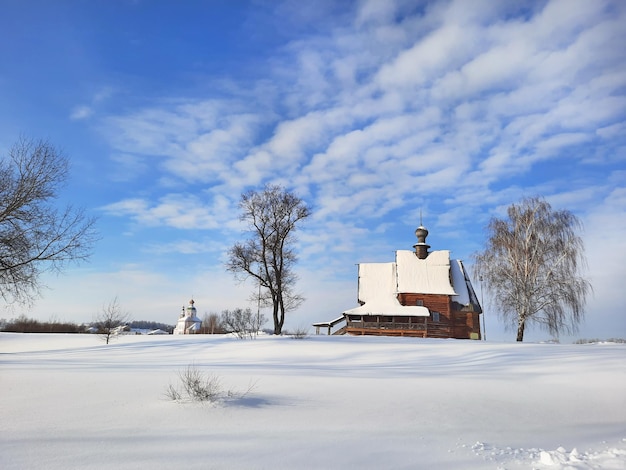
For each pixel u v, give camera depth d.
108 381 13.58
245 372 16.17
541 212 41.34
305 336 34.00
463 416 10.91
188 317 78.81
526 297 39.75
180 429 8.55
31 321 75.50
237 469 6.23
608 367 18.28
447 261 57.31
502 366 19.81
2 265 25.97
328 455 7.10
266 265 42.69
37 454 6.65
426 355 23.84
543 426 10.42
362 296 57.53
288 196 43.84
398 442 8.15
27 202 26.42
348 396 12.43
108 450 7.01
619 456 6.93
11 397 11.03
